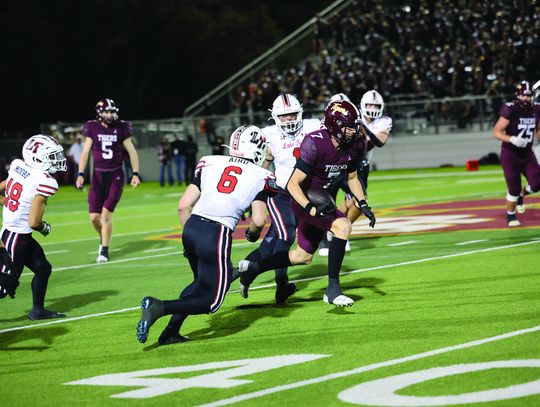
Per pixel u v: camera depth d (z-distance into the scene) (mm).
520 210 19125
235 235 20406
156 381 8578
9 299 13719
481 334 9648
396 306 11469
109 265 16984
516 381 7832
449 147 46781
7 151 54812
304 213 11227
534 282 12484
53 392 8414
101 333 10938
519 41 46469
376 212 24391
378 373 8359
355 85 47594
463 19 49625
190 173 44438
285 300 12336
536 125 18531
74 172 47844
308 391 7922
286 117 12891
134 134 52094
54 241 21891
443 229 19328
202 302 9773
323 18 56750
